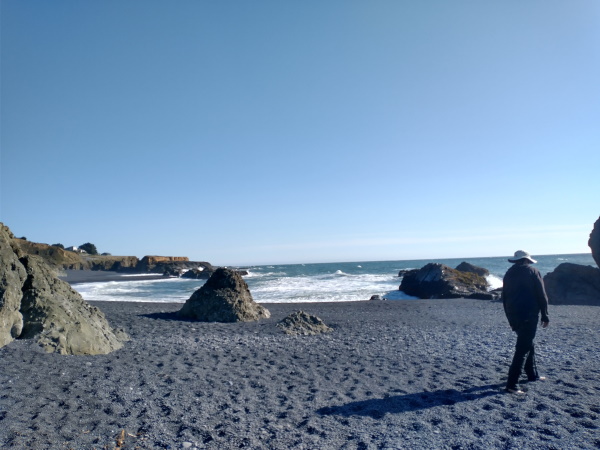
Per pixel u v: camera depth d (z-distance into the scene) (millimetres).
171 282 48969
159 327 12609
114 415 5102
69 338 8062
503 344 9602
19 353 7215
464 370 7246
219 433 4691
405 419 5027
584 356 8039
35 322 8133
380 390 6230
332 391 6219
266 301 25891
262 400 5824
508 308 6031
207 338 10875
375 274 60344
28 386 5785
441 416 5074
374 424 4910
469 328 12234
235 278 15688
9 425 4547
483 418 4953
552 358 7934
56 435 4430
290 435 4645
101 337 8797
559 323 12539
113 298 27906
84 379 6344
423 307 18875
